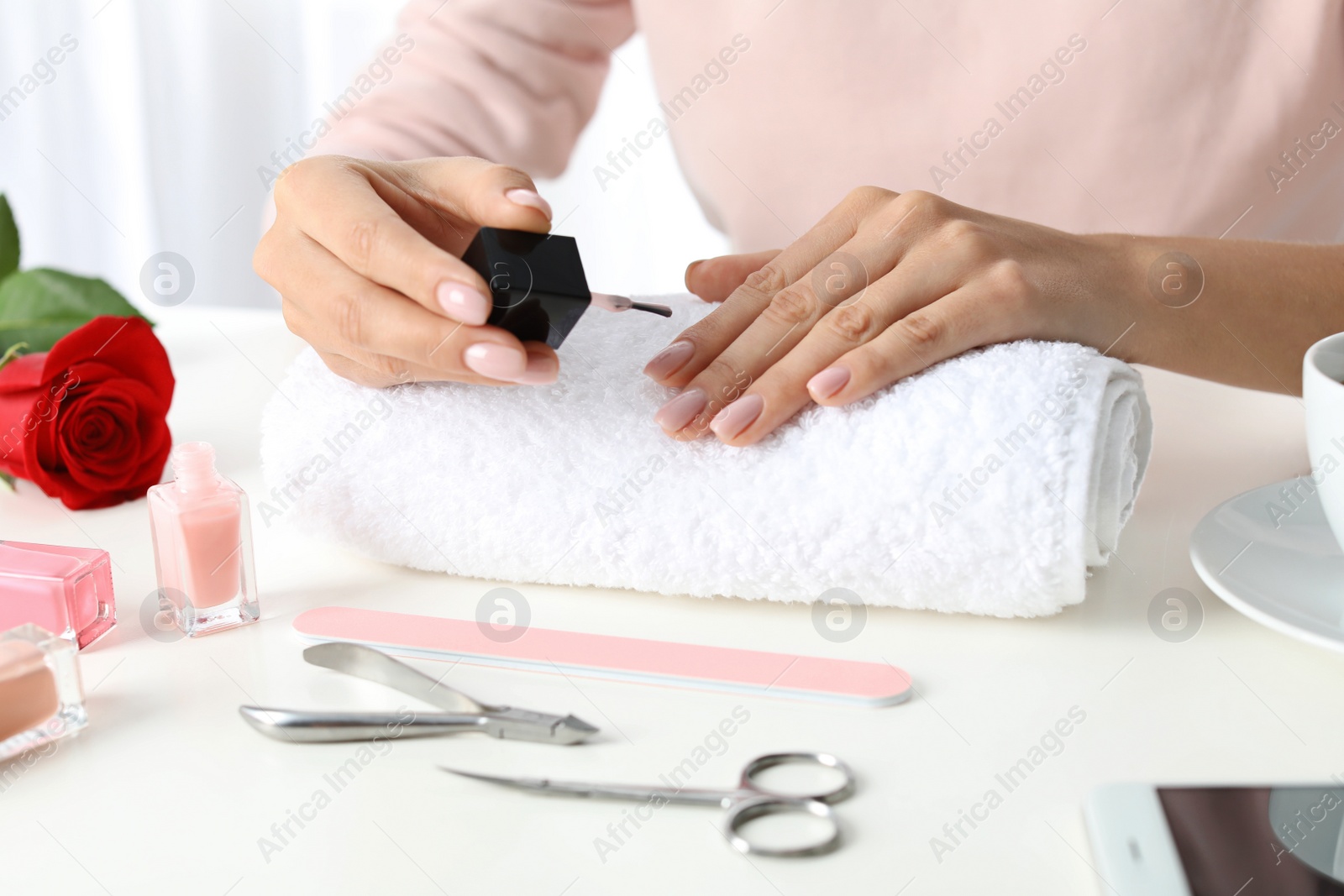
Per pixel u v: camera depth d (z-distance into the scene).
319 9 1.72
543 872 0.30
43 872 0.30
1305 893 0.26
